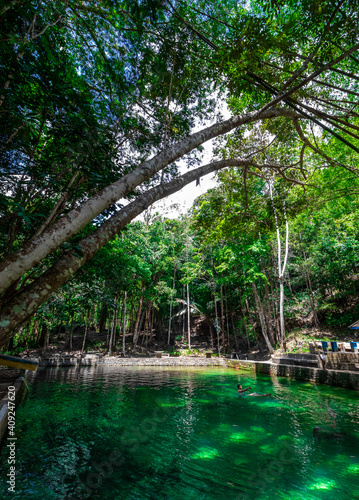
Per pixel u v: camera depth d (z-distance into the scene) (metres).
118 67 4.22
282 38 3.65
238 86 4.39
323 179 8.74
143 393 10.41
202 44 4.30
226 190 8.88
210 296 29.56
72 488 3.95
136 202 2.81
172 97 4.88
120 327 30.83
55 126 3.62
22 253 1.90
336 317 19.64
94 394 10.23
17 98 3.26
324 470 4.39
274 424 6.60
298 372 12.84
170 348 26.91
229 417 7.25
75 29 3.70
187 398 9.49
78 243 2.30
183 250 27.14
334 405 8.03
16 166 3.78
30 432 6.18
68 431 6.24
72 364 20.81
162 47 4.07
